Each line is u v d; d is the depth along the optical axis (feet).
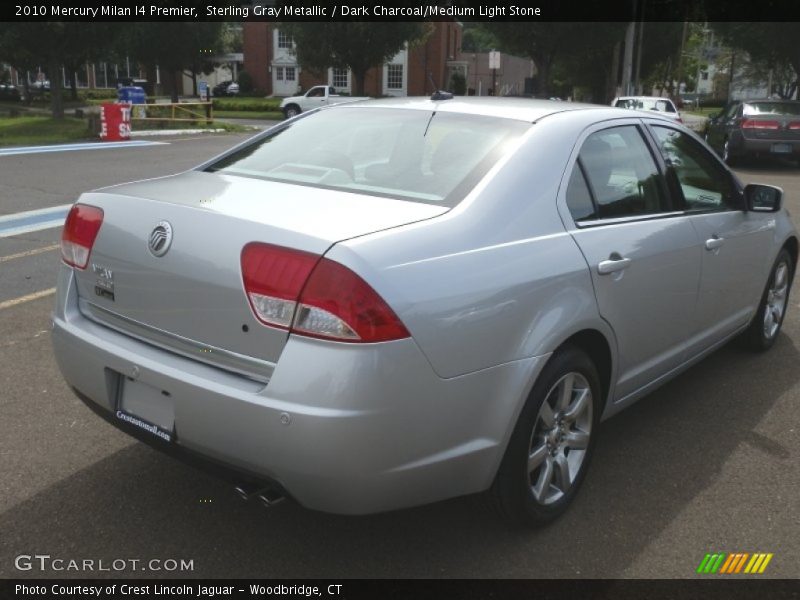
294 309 7.76
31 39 78.95
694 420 13.55
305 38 122.83
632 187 11.57
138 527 9.88
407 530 9.96
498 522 10.13
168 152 57.31
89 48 82.94
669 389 14.90
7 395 13.62
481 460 8.80
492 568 9.25
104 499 10.48
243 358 8.18
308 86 172.55
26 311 18.29
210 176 10.77
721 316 14.07
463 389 8.41
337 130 11.56
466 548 9.62
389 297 7.77
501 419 8.84
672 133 13.10
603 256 10.21
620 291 10.50
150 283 8.93
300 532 9.87
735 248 13.89
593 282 9.97
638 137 12.11
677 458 12.13
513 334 8.85
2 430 12.34
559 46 111.86
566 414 10.07
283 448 7.79
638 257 10.85
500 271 8.79
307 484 7.92
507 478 9.29
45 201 33.55
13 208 31.71
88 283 9.82
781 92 171.94
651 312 11.42
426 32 127.03
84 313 9.95
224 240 8.32
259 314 7.97
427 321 8.00
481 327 8.48
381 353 7.68
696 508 10.69
